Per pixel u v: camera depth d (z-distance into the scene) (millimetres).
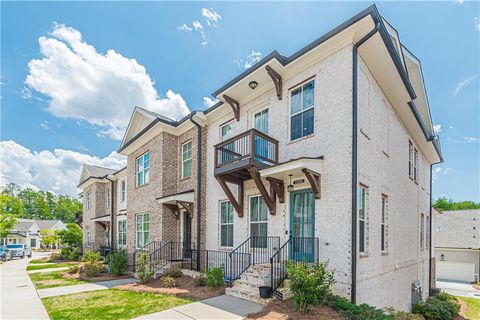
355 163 7270
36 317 6758
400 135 11898
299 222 8594
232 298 7863
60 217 82438
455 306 13148
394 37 9961
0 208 32844
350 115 7508
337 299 6516
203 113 12891
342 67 7863
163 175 13945
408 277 11695
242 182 10734
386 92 10273
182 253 13398
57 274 15195
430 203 18094
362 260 7496
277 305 6574
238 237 10656
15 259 28984
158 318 6289
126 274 13492
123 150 17688
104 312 6910
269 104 10188
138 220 16156
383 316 5902
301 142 8750
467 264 26844
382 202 9617
